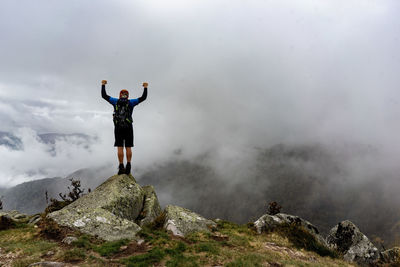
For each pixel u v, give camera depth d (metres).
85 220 9.07
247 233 11.33
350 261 12.70
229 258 7.46
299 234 11.81
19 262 6.08
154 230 9.70
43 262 5.98
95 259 6.56
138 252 7.46
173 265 6.52
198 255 7.47
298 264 8.05
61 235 8.16
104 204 10.30
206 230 10.43
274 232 11.85
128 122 11.57
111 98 11.57
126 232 8.97
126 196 11.33
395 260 11.90
